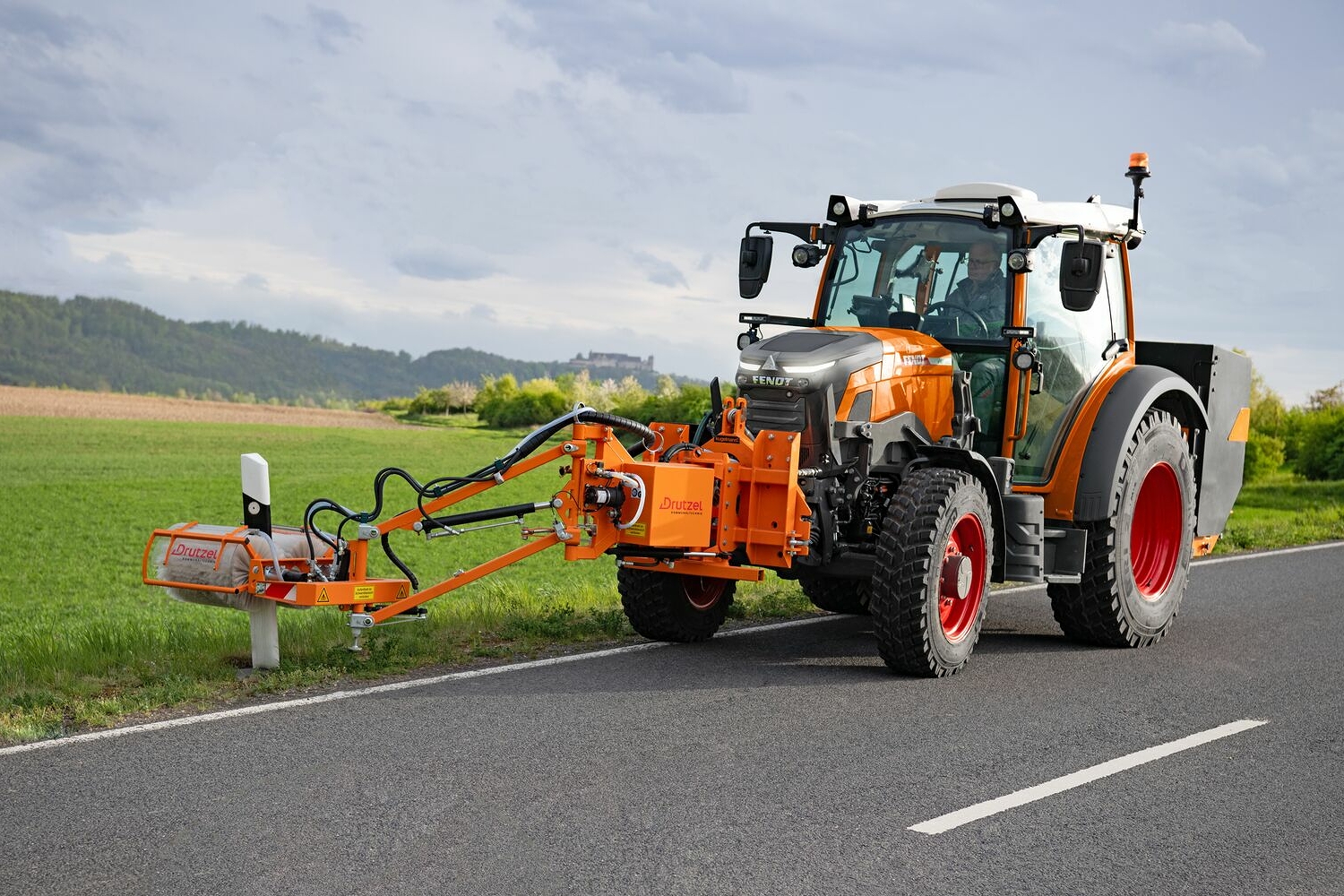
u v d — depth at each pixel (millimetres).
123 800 4699
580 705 6289
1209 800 4984
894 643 7004
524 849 4262
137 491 46312
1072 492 8242
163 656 7133
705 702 6441
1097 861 4281
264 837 4332
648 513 6812
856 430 7223
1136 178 9016
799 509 7062
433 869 4062
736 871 4102
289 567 6781
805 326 8422
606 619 8609
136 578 26734
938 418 7773
